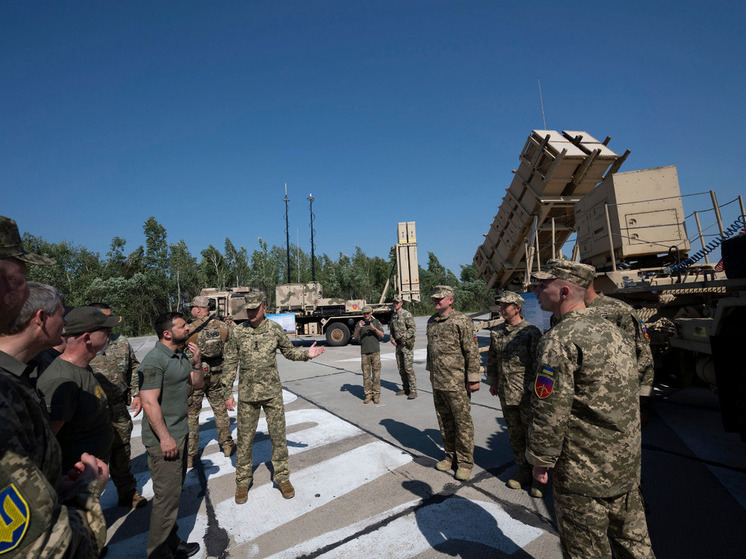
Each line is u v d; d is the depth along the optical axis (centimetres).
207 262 4047
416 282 1343
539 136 820
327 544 269
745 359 317
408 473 374
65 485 125
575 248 849
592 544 166
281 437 346
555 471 179
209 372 436
